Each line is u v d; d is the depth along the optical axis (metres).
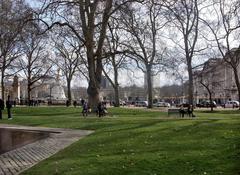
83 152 16.72
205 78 108.81
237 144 15.60
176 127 24.16
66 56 87.38
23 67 90.31
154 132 22.27
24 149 19.83
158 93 170.38
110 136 22.20
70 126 32.28
